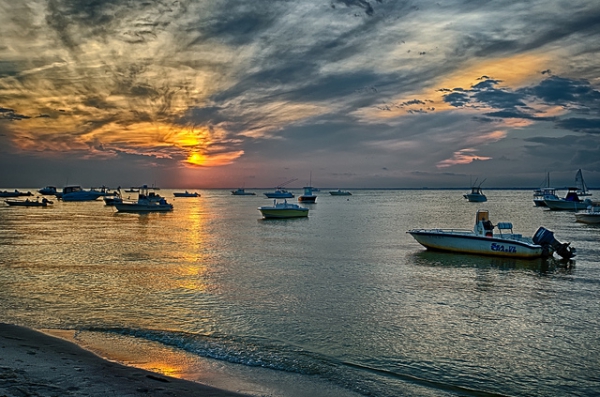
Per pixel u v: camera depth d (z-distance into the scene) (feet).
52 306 55.72
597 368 39.11
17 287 66.03
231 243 121.60
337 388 34.42
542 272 80.69
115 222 196.13
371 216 241.35
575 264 88.48
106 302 57.88
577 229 163.32
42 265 85.51
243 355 40.52
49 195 592.19
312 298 61.00
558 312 55.36
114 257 95.96
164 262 89.71
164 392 31.22
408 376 37.06
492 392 34.68
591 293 65.16
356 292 64.75
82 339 43.47
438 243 102.32
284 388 33.99
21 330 45.47
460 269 82.99
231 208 342.85
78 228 165.99
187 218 225.35
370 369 38.22
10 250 106.11
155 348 41.65
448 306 57.72
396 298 61.52
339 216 240.94
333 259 94.12
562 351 42.70
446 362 39.96
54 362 36.22
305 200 413.18
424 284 70.33
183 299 59.82
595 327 49.55
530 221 203.41
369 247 113.19
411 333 47.21
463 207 356.59
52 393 30.09
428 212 283.38
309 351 41.93
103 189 444.96
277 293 63.67
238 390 33.17
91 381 32.50
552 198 307.99
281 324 49.65
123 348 41.37
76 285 67.62
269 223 192.75
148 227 171.63
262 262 90.17
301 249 109.70
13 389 30.37
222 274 77.25
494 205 398.42
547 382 36.50
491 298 61.98
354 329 48.29
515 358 40.98
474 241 96.84
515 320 51.98
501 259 93.15
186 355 40.19
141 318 51.13
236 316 52.37
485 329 48.67
